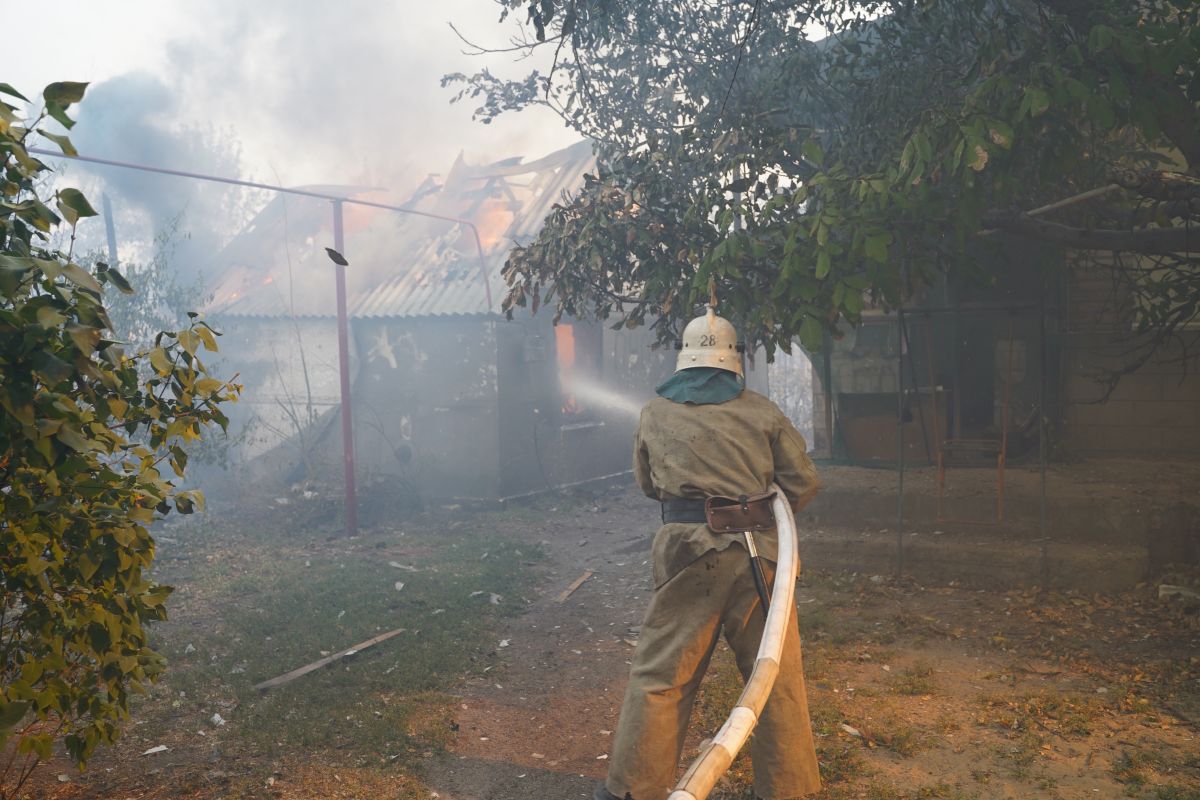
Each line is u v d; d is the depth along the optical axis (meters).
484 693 4.95
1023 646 5.32
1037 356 8.64
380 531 10.41
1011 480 7.55
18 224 2.53
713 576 3.18
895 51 6.73
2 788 3.46
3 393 2.26
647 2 7.64
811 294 5.21
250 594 7.43
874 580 6.90
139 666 3.02
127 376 2.91
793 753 3.24
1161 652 5.07
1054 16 5.58
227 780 3.70
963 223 5.27
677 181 6.84
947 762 3.72
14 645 2.88
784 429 3.40
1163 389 8.38
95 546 2.71
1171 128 5.47
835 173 5.43
